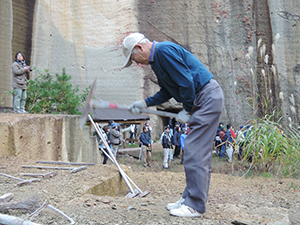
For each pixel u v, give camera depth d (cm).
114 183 469
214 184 576
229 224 255
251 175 668
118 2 1958
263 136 667
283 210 317
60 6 1928
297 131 709
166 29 1956
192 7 1941
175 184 595
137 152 1512
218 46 1931
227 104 1895
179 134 1249
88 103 303
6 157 499
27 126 553
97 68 1973
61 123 676
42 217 250
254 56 1873
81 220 248
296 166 648
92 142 880
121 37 1959
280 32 1836
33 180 377
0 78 1633
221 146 1215
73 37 1955
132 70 1955
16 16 1725
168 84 288
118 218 261
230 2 1909
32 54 1814
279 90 1802
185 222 255
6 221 210
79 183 393
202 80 275
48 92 960
